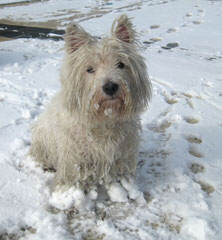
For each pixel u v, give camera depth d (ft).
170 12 9.16
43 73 4.83
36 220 2.05
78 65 2.01
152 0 11.42
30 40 6.89
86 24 8.05
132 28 2.10
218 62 5.24
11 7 11.44
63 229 1.98
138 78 2.06
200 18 8.29
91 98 1.96
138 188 2.34
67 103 2.08
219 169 2.58
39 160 2.64
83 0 12.33
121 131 2.16
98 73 1.95
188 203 2.20
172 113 3.53
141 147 2.91
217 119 3.39
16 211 2.13
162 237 1.93
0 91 4.15
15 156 2.77
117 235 1.95
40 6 11.42
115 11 9.74
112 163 2.25
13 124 3.33
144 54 5.65
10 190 2.34
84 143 2.15
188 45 6.18
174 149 2.86
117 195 2.25
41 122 2.52
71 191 2.23
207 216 2.06
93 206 2.22
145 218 2.09
